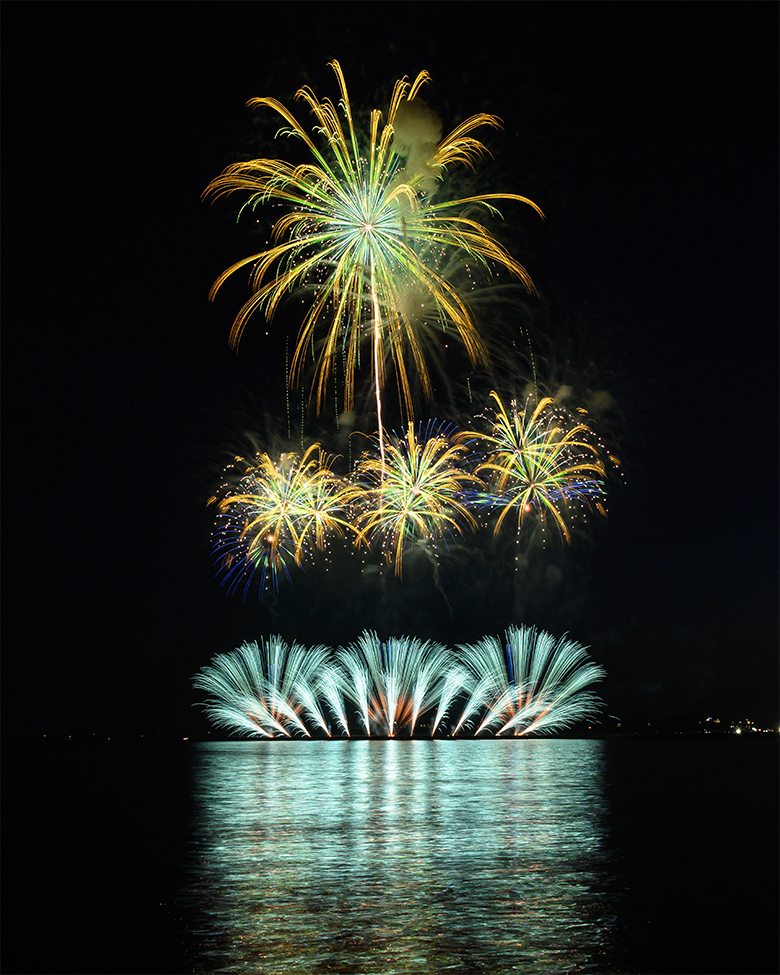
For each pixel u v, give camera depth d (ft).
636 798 117.39
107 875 68.33
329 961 44.75
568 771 161.58
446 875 65.98
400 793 124.36
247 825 94.89
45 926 52.42
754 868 68.23
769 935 48.88
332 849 78.48
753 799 115.96
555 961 44.37
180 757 226.79
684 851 75.97
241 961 44.96
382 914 54.13
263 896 59.62
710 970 42.83
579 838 83.41
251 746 266.77
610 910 54.70
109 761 221.87
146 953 46.62
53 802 126.21
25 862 75.56
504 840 82.48
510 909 55.11
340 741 278.87
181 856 76.43
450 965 43.88
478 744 254.88
